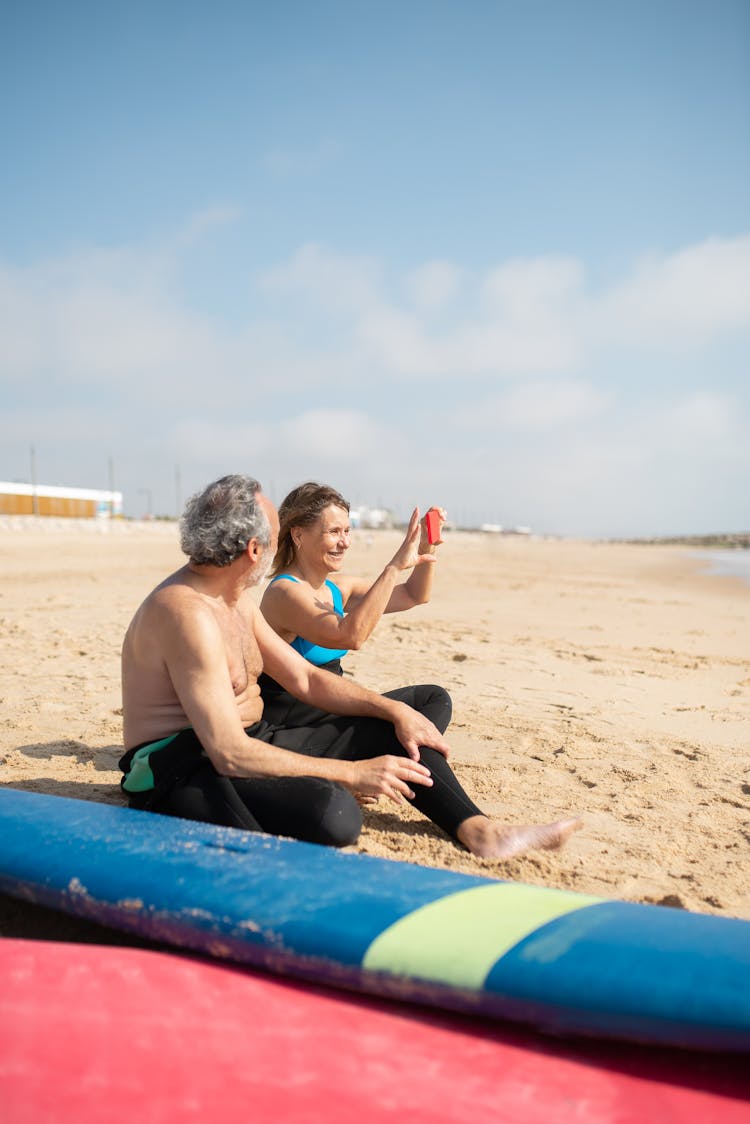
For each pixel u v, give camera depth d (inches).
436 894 79.2
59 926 94.5
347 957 71.7
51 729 185.8
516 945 70.1
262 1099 56.5
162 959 74.4
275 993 71.4
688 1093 60.7
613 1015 63.8
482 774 160.4
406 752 123.5
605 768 167.2
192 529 108.3
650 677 272.7
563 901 78.4
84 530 1796.3
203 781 106.4
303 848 90.4
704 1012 61.7
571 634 379.6
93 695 220.2
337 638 128.7
